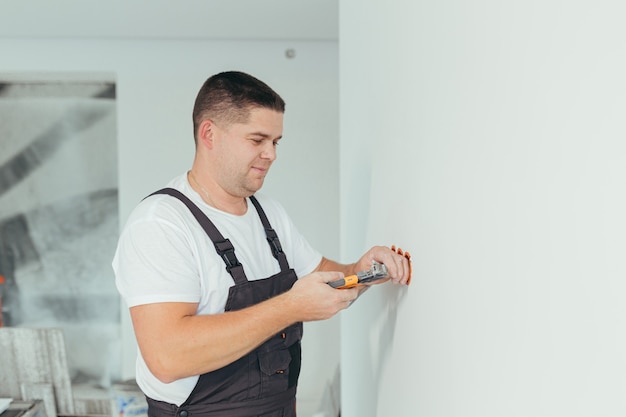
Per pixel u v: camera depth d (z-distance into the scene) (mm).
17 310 4773
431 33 1242
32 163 4758
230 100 1610
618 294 635
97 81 4742
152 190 4762
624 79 612
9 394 4531
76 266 4773
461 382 1113
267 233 1851
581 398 714
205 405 1655
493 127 939
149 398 1707
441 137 1192
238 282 1652
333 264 2037
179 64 4742
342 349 2545
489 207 964
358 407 2162
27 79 4719
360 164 2027
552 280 771
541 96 784
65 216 4777
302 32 4520
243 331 1438
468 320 1070
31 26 4324
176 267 1527
